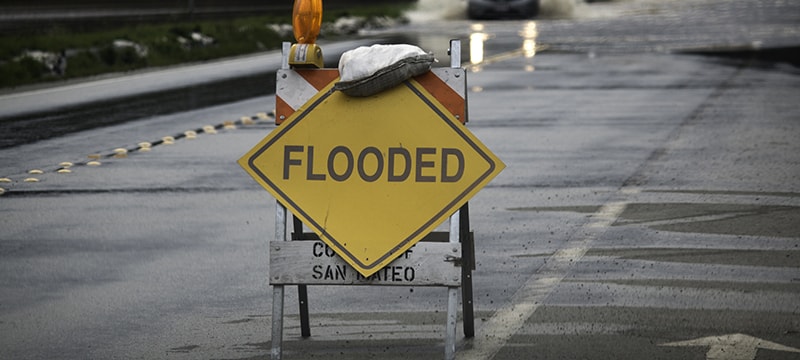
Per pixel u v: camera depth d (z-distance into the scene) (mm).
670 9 114062
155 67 55156
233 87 44125
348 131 12266
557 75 46719
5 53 51000
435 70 12242
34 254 18031
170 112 36406
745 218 19688
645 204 21078
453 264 11969
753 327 13367
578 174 24359
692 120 32594
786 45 62250
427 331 13562
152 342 13328
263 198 22609
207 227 19984
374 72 11945
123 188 23719
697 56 55688
